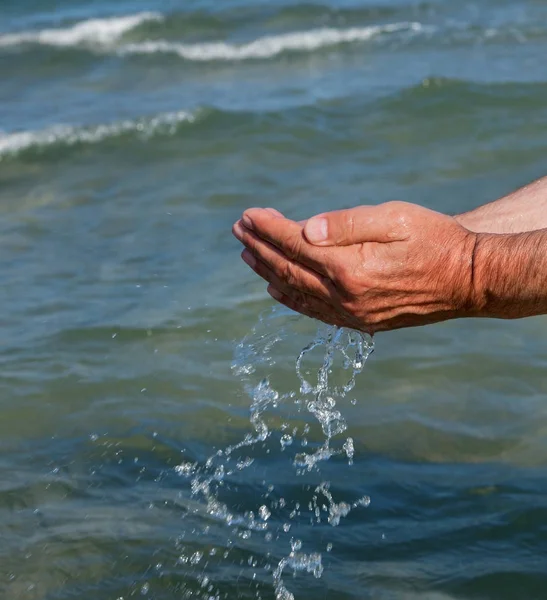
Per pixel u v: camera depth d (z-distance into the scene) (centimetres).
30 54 1423
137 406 459
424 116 978
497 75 1167
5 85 1252
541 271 210
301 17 1653
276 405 456
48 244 677
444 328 530
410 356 500
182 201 761
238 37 1549
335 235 224
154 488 396
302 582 339
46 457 419
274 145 910
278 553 355
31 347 519
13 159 908
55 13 1750
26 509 383
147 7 1738
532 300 215
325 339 314
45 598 334
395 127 947
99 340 525
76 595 336
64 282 606
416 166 820
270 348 506
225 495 391
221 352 509
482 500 384
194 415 450
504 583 337
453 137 902
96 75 1305
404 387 472
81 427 442
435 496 387
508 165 810
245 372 486
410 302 227
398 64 1286
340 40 1468
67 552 357
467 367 489
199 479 401
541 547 356
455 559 350
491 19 1549
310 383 475
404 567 346
